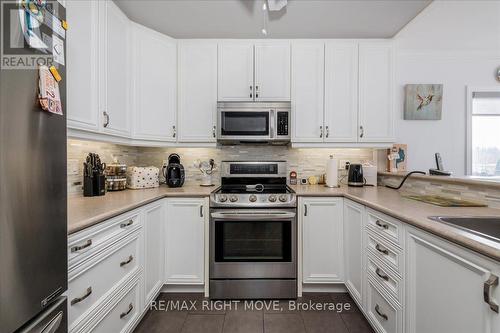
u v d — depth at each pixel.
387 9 1.93
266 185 2.56
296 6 1.89
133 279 1.52
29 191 0.72
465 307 0.85
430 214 1.20
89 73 1.52
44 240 0.78
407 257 1.18
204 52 2.35
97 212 1.23
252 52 2.35
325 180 2.57
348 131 2.36
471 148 2.98
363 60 2.35
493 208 1.36
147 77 2.14
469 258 0.82
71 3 1.37
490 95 3.00
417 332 1.12
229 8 1.92
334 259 2.08
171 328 1.69
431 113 2.91
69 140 1.73
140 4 1.87
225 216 1.99
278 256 2.05
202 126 2.36
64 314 0.89
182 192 2.09
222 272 2.03
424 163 2.96
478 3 2.06
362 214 1.71
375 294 1.52
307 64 2.35
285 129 2.29
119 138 1.90
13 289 0.67
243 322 1.75
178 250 2.05
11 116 0.67
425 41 2.71
